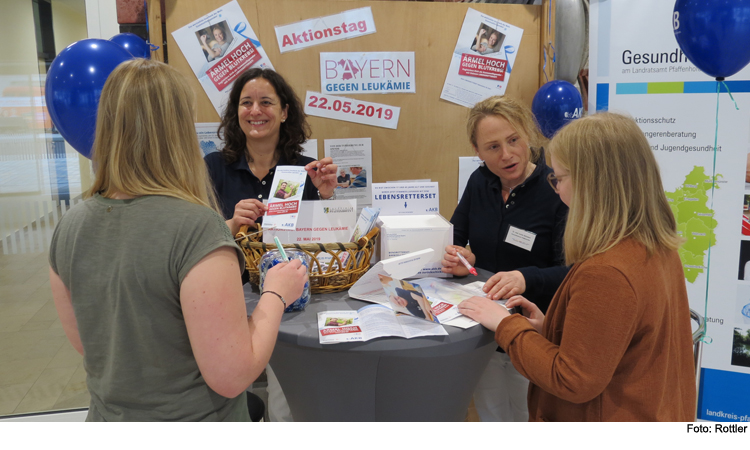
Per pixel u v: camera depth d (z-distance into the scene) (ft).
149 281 2.96
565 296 3.73
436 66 8.68
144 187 3.07
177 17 7.84
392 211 5.59
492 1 9.12
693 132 7.21
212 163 6.82
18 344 9.36
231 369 3.02
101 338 3.20
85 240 3.14
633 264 3.33
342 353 3.91
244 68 8.11
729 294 7.29
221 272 3.00
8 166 8.85
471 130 5.82
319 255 4.90
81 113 6.13
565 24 7.89
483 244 6.20
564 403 3.77
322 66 8.36
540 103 7.59
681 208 7.37
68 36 8.59
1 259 9.19
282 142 6.91
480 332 4.06
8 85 8.59
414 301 3.99
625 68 7.39
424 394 4.20
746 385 7.35
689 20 6.02
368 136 8.69
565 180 3.83
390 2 8.40
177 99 3.19
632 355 3.44
